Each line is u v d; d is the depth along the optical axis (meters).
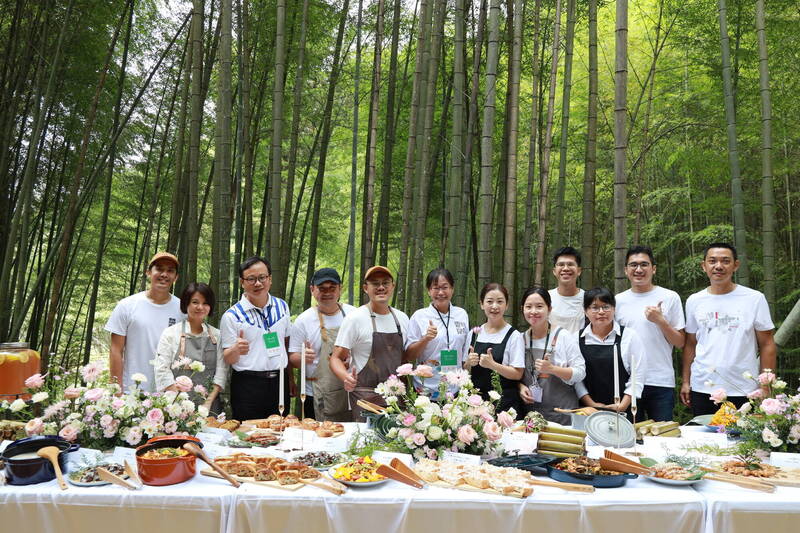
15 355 2.94
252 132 7.89
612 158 9.22
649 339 3.76
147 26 7.84
